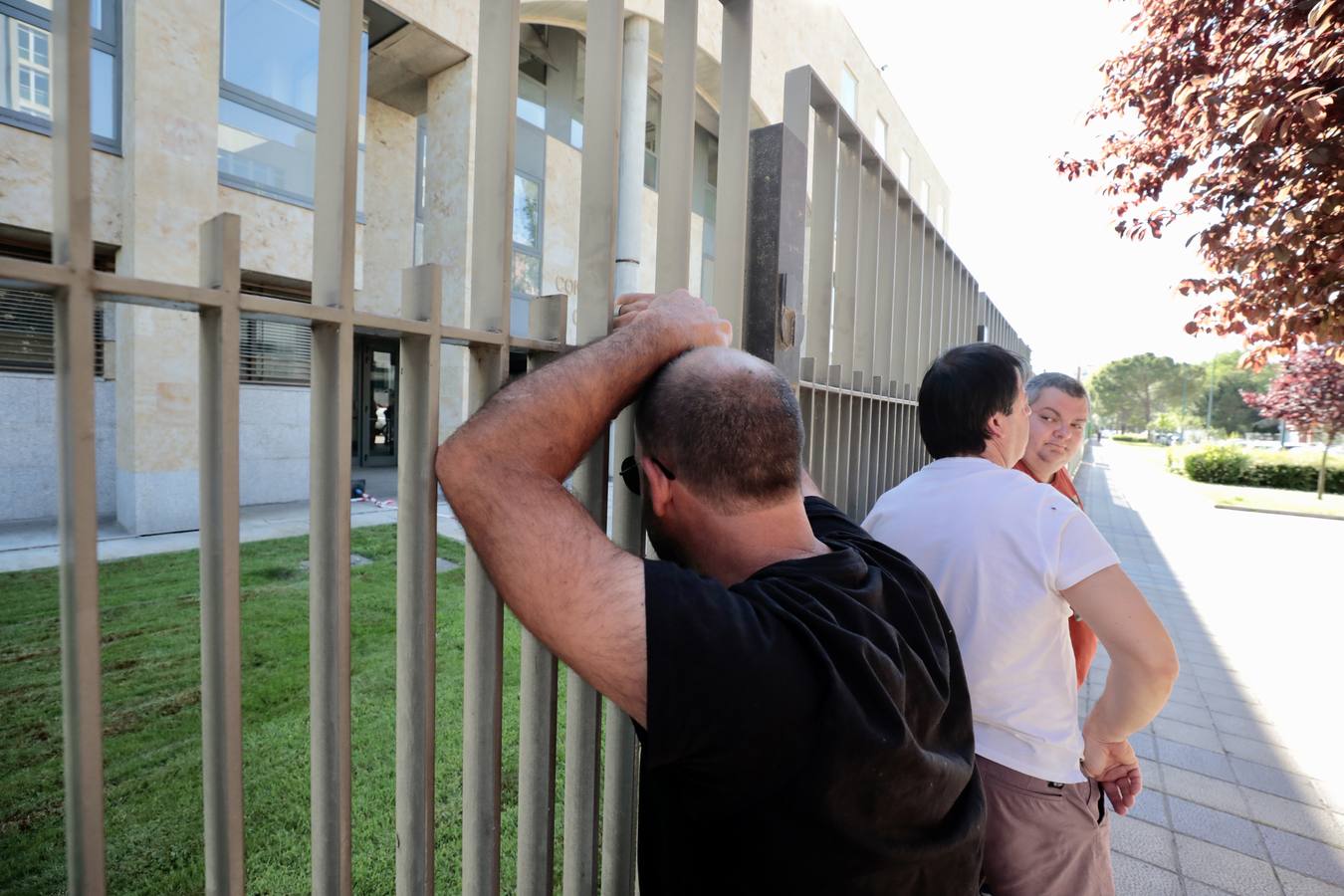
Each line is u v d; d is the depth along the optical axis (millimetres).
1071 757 1506
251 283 8742
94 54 6852
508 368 1010
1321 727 3859
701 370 992
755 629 798
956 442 1716
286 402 9367
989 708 1499
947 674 995
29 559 6031
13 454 7551
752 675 766
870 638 890
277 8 8086
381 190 10789
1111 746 1527
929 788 874
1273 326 3879
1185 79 4000
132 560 6211
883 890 833
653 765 789
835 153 2172
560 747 3066
